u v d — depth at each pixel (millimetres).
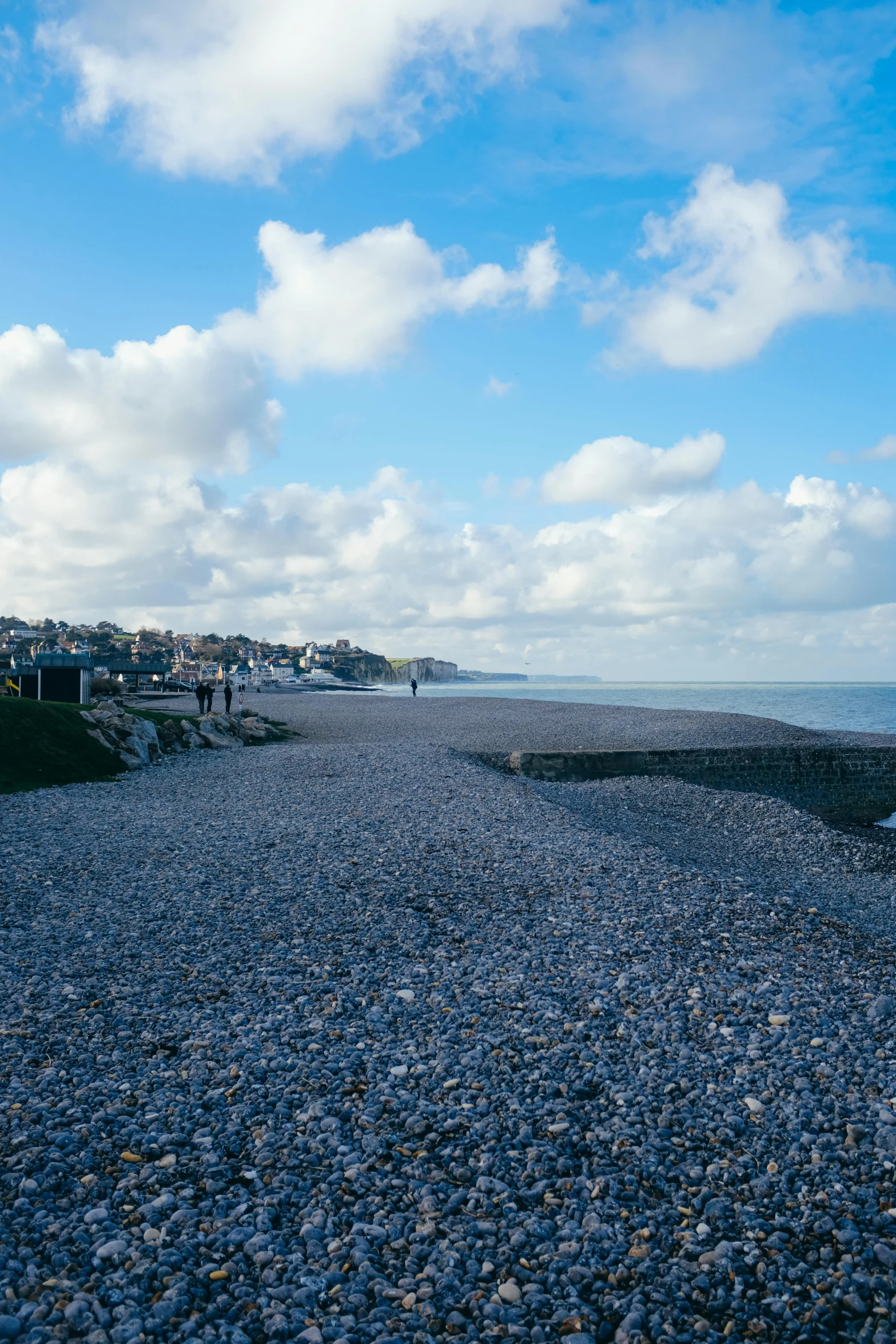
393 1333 4539
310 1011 8672
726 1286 4953
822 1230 5422
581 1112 6805
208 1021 8383
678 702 115625
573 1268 5055
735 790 33625
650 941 10672
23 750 24594
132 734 28828
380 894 12633
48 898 12375
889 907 16750
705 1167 6129
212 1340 4426
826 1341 4543
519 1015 8570
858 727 65625
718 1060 7656
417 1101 6918
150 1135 6340
